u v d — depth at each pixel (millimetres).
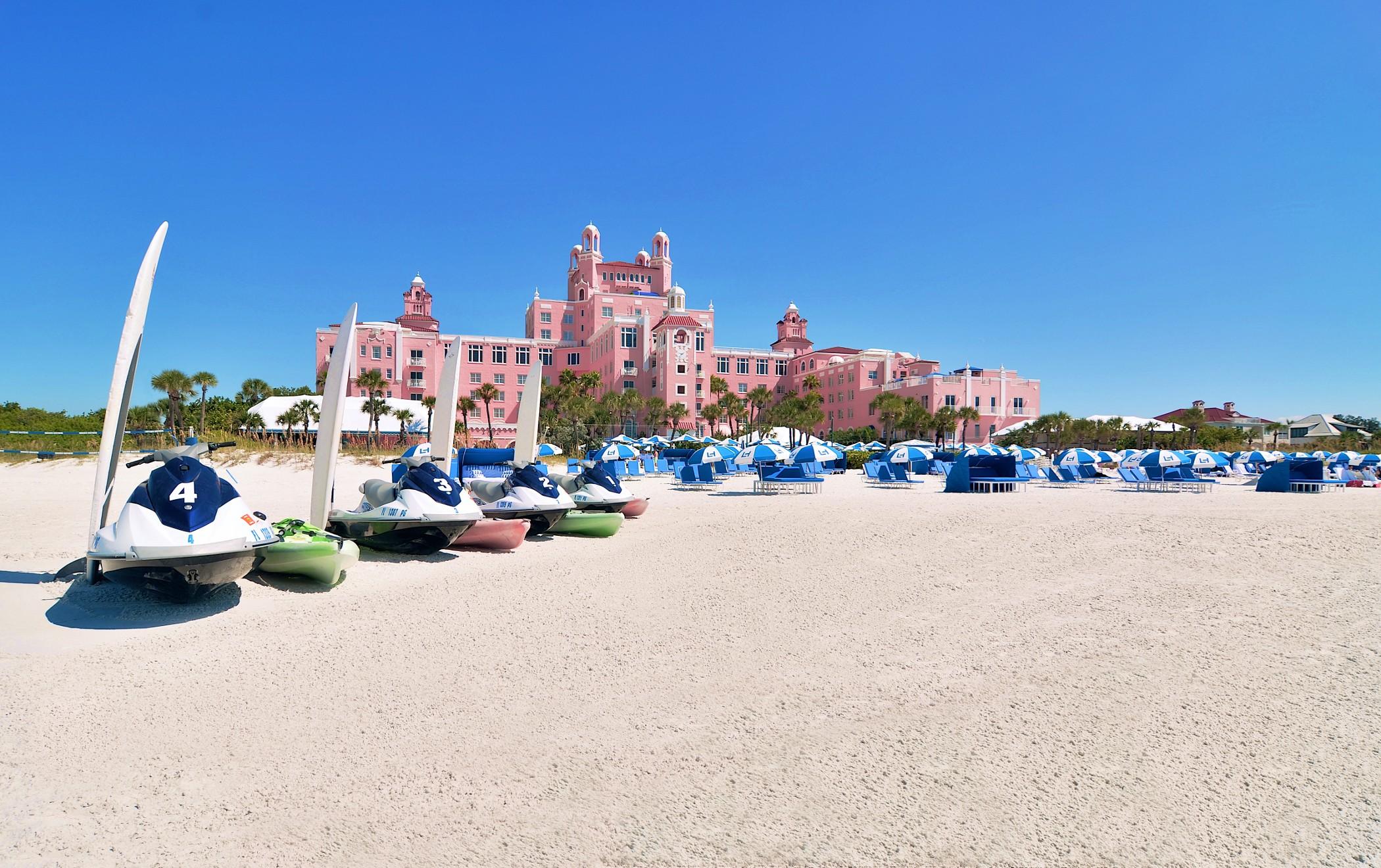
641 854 3277
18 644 6480
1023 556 10734
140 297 8781
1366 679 5582
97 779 3951
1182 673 5770
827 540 12453
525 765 4176
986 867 3189
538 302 91375
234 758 4238
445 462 15141
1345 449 67125
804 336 110375
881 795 3844
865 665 6008
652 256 101062
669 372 78875
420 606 8023
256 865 3162
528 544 12914
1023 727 4734
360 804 3721
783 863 3209
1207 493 24828
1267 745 4449
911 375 87188
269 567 8750
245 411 60344
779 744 4488
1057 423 70625
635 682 5613
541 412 61094
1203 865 3211
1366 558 10078
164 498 7539
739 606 8070
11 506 17641
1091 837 3439
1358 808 3697
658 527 14938
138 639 6668
